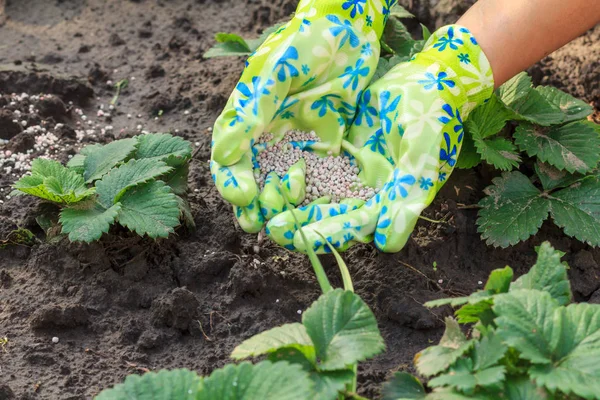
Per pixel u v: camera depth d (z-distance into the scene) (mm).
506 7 1313
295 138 1329
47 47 1656
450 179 1403
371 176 1300
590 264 1334
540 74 1531
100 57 1641
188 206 1372
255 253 1350
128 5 1742
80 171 1374
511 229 1332
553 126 1390
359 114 1330
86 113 1543
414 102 1278
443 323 1283
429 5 1623
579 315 1155
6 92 1544
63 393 1236
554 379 1123
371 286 1313
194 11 1726
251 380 1127
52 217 1362
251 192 1272
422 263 1339
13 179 1435
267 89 1282
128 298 1311
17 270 1345
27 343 1273
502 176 1363
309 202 1304
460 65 1309
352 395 1167
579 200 1341
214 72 1596
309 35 1302
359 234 1267
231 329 1287
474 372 1148
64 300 1312
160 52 1646
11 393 1228
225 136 1273
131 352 1271
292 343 1162
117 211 1316
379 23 1349
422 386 1177
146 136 1397
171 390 1140
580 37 1591
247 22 1692
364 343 1161
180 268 1329
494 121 1380
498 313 1152
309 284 1324
